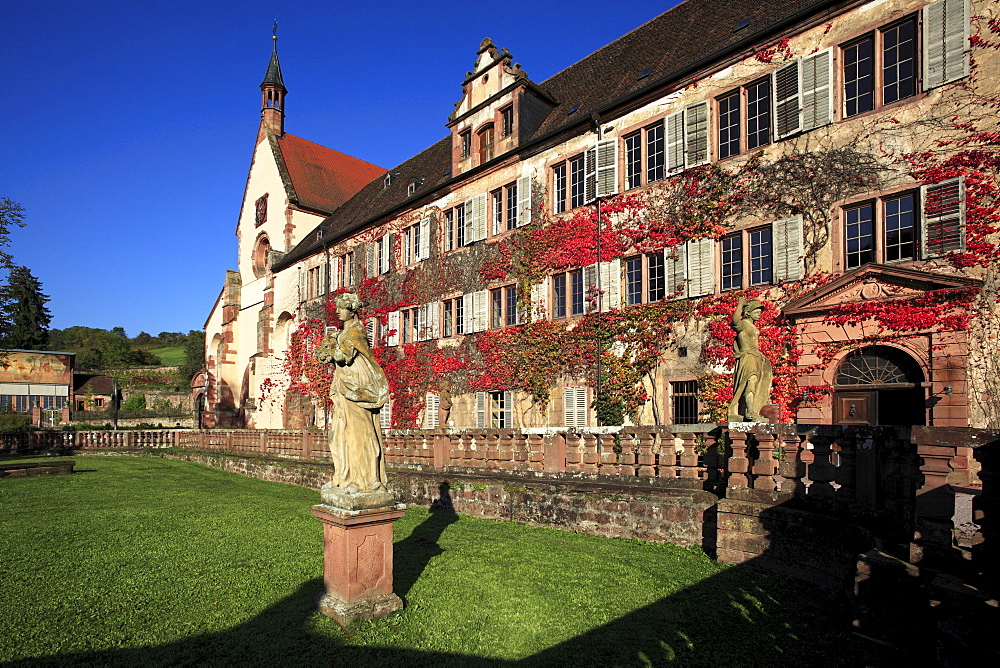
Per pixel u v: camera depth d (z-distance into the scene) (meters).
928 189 13.23
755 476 8.09
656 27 22.91
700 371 17.05
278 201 41.88
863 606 4.91
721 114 17.50
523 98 23.75
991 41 12.69
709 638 5.67
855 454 6.69
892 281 13.49
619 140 19.86
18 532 10.34
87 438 30.66
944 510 4.81
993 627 3.92
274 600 6.86
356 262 32.84
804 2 16.42
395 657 5.41
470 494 12.10
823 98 15.05
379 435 6.72
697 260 17.41
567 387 20.58
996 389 12.00
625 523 9.53
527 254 22.44
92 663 5.30
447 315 26.75
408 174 34.03
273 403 39.25
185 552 8.99
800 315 15.00
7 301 33.38
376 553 6.43
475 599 6.80
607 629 5.95
